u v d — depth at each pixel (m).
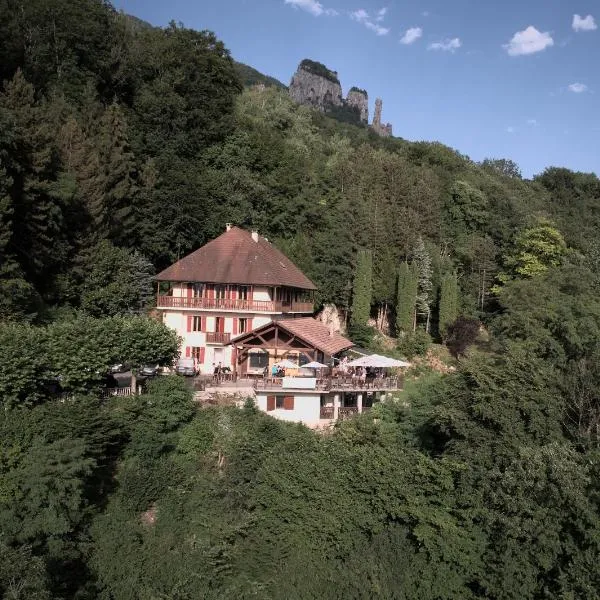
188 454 29.95
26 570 18.02
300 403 36.56
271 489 26.73
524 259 66.31
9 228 36.53
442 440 29.59
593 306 42.78
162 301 45.59
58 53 58.19
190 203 55.91
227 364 45.00
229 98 70.00
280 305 46.81
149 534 25.17
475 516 22.28
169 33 71.69
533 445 23.06
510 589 19.72
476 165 116.50
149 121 60.09
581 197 111.88
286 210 66.25
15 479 22.77
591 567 18.52
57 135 47.09
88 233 45.31
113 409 29.23
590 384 27.02
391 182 75.81
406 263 60.78
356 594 22.19
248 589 23.06
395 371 51.31
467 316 62.38
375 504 25.02
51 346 28.56
